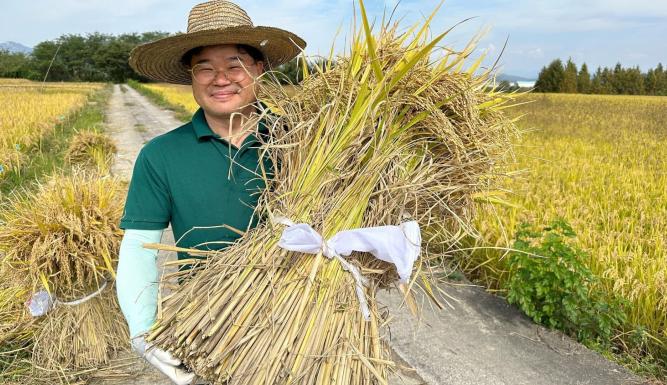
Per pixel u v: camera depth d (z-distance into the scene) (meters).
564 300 3.49
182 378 1.44
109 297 3.20
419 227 1.47
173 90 45.34
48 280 2.89
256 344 1.33
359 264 1.42
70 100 24.20
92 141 8.87
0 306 3.29
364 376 1.34
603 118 21.78
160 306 1.45
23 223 2.94
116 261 3.07
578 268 3.49
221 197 1.64
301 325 1.33
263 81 1.67
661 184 7.61
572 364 3.28
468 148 1.55
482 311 3.95
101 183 3.24
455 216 1.52
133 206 1.62
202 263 1.60
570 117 22.20
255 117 1.59
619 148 12.44
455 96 1.42
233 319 1.34
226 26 1.60
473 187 1.57
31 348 3.22
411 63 1.30
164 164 1.62
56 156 9.99
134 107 28.48
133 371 3.13
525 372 3.17
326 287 1.36
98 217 3.05
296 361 1.30
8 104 19.42
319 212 1.42
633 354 3.42
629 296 3.72
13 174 7.76
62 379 3.02
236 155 1.62
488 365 3.22
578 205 6.10
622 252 4.33
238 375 1.30
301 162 1.52
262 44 1.58
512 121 1.70
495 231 4.62
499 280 4.25
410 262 1.32
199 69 1.64
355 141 1.44
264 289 1.38
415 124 1.50
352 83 1.46
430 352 3.34
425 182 1.46
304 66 1.63
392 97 1.43
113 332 3.22
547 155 10.55
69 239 2.83
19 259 2.87
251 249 1.44
